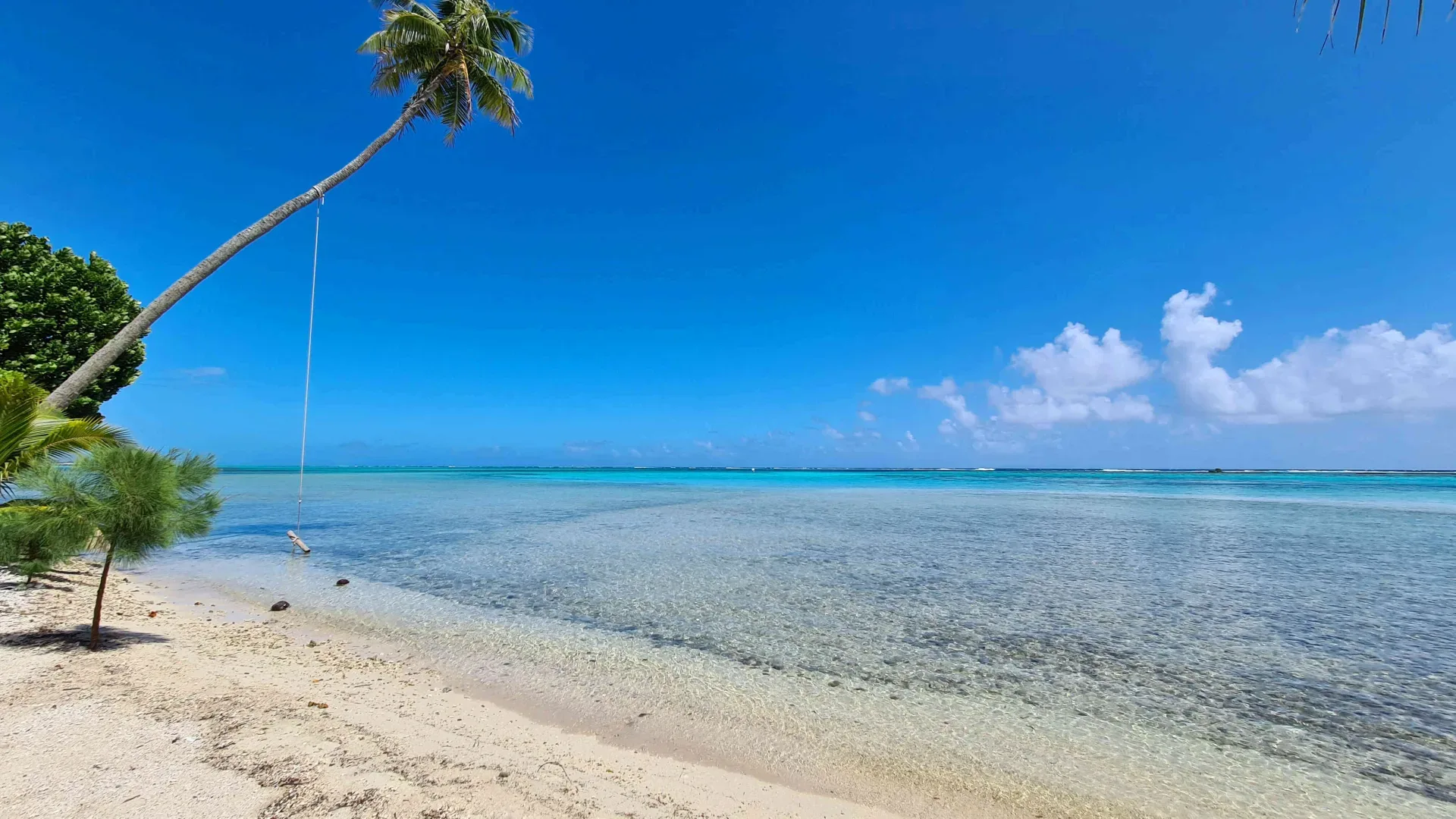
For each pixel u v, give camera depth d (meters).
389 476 90.56
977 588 12.45
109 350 10.54
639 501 38.50
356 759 4.14
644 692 6.68
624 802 4.08
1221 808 4.64
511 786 4.05
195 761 3.86
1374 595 12.11
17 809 3.12
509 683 6.80
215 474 7.21
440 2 15.79
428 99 14.93
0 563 6.23
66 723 4.29
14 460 8.03
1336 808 4.64
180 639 7.60
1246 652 8.40
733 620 9.85
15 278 14.16
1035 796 4.72
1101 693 6.88
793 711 6.23
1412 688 7.09
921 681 7.18
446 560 15.36
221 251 11.73
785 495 46.41
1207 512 31.56
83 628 7.39
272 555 15.95
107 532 6.34
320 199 13.21
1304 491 54.88
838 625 9.60
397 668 7.15
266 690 5.67
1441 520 26.98
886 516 28.47
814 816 4.25
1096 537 20.92
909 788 4.78
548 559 15.71
